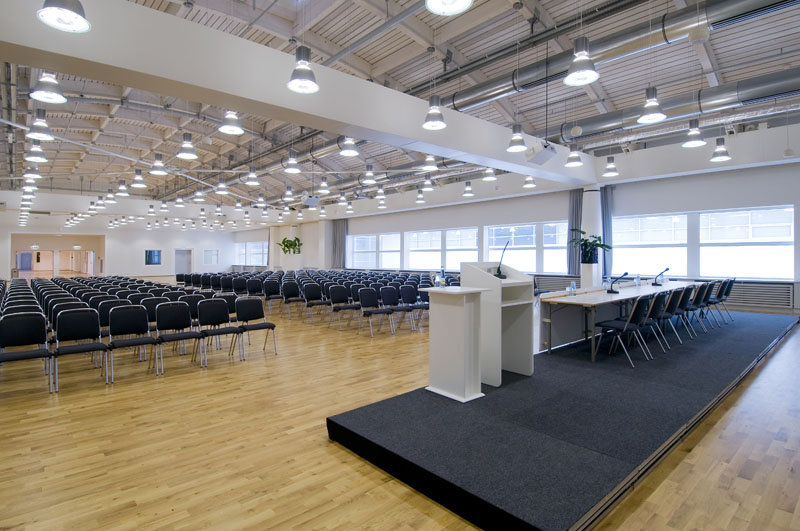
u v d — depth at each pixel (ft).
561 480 7.99
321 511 7.84
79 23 9.11
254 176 32.48
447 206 49.55
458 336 12.44
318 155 34.86
